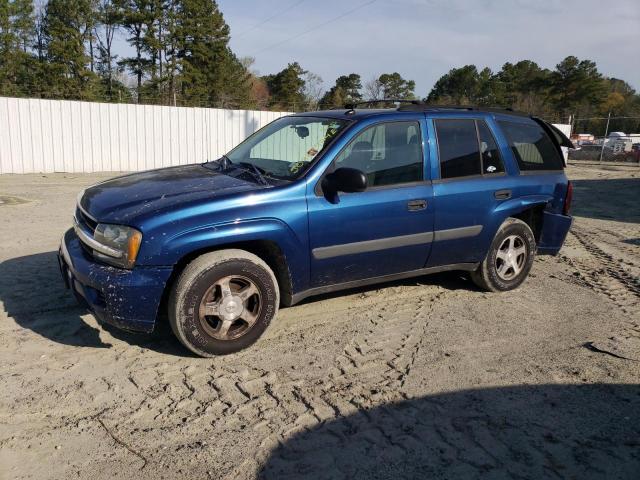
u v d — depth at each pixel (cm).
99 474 270
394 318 478
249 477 271
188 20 4403
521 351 420
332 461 285
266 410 329
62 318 443
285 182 409
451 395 352
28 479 264
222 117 1802
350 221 425
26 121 1477
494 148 520
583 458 293
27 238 700
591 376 383
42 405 324
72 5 4153
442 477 275
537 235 578
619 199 1351
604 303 534
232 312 387
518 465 286
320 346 418
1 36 3978
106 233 367
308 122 481
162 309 396
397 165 456
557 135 579
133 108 1639
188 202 373
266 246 407
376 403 340
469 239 502
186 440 298
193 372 371
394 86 5984
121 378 358
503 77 6950
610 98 6350
